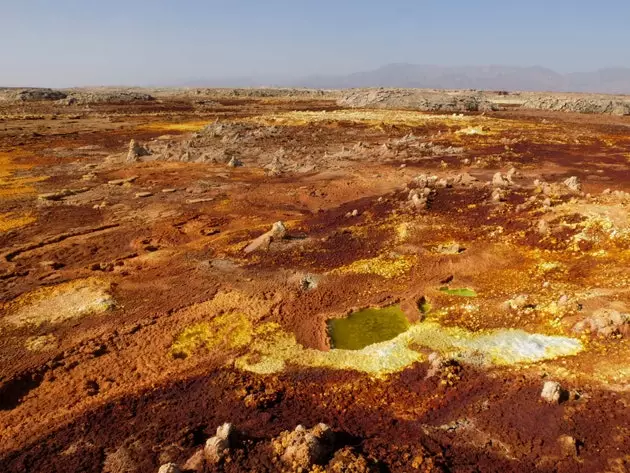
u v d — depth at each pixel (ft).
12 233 63.05
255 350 36.60
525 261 47.32
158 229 62.80
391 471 24.09
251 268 50.03
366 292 44.27
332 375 33.30
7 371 34.81
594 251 46.52
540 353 33.42
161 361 35.70
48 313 42.63
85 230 63.31
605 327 33.96
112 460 26.37
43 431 29.22
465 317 39.09
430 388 31.24
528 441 25.73
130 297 45.24
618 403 27.55
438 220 58.49
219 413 29.96
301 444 24.29
